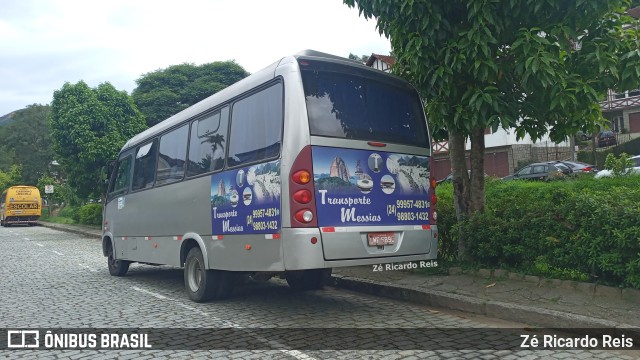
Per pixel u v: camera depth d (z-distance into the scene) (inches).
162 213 338.0
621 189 260.8
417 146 263.9
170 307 284.7
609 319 205.6
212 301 296.0
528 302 237.3
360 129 242.8
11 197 1545.3
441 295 262.5
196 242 298.0
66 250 675.4
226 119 274.5
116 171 439.2
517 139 317.7
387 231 240.5
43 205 1921.8
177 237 316.2
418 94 277.0
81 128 880.3
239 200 253.3
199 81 1378.0
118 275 427.5
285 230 220.4
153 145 366.9
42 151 2012.8
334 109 237.0
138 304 297.1
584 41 271.1
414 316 247.9
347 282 321.4
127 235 397.7
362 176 237.3
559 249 257.3
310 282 314.0
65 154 914.1
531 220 272.7
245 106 259.6
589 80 268.5
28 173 2023.9
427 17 256.1
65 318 264.5
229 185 262.4
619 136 1230.3
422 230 254.5
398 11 264.2
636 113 1269.7
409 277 311.3
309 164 222.2
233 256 256.4
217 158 278.1
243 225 248.5
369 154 241.8
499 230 286.4
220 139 277.7
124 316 265.4
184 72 1416.1
